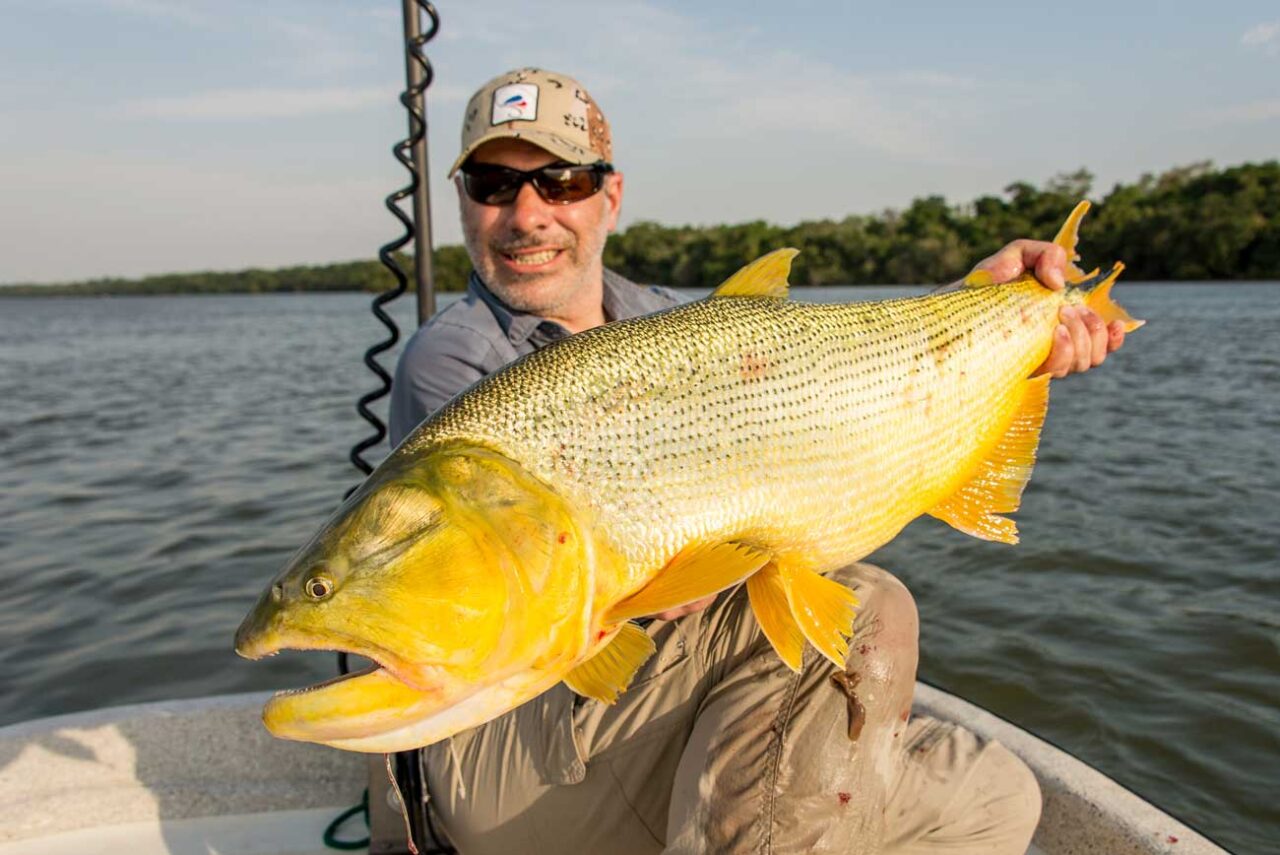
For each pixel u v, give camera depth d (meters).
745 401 2.52
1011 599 6.89
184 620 7.27
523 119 3.51
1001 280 3.18
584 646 2.24
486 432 2.25
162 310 119.31
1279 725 5.00
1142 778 4.61
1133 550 7.86
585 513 2.27
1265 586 6.92
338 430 15.99
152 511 10.45
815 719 2.51
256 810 3.63
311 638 2.02
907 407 2.83
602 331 2.47
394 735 2.07
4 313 113.94
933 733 3.21
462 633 2.03
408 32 3.59
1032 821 3.03
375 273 196.62
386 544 2.05
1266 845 4.07
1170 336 29.11
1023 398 3.18
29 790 3.53
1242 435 13.05
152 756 3.67
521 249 3.56
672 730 2.75
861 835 2.53
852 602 2.45
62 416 18.48
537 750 2.83
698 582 2.24
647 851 2.86
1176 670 5.66
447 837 3.23
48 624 7.25
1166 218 67.50
